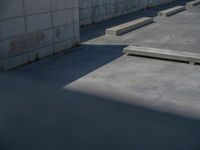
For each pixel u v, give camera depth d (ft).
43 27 30.32
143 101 20.75
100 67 28.14
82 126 17.42
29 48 29.14
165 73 26.43
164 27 47.21
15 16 26.96
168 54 29.53
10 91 22.31
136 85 23.72
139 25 47.44
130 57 31.32
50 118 18.30
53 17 31.35
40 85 23.61
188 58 28.60
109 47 35.45
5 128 17.21
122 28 42.83
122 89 22.91
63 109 19.44
